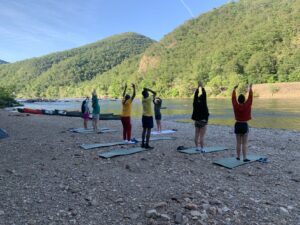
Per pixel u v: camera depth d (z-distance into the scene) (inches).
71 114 1266.0
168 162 400.2
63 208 247.0
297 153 482.3
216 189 294.0
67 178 325.1
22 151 469.7
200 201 259.4
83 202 259.3
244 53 6195.9
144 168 368.5
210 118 1341.0
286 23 6850.4
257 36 6786.4
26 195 274.7
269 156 456.1
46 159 415.5
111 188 293.3
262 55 5477.4
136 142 545.3
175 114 1644.9
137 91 6875.0
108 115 1124.5
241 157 429.1
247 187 304.8
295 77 4928.6
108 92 7741.1
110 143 529.3
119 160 408.2
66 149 484.1
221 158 428.8
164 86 6574.8
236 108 397.1
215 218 230.2
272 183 321.1
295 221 231.5
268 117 1376.7
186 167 375.9
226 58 6589.6
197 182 315.0
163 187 297.1
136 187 296.5
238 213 240.7
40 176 332.8
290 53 5698.8
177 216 226.2
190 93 5536.4
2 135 610.5
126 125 541.0
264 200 270.2
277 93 4259.4
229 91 4601.4
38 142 552.1
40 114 1391.5
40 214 235.8
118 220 227.0
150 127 482.6
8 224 218.7
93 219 228.1
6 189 290.0
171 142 565.0
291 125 1047.0
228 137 652.7
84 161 403.5
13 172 346.3
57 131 722.2
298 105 2277.3
